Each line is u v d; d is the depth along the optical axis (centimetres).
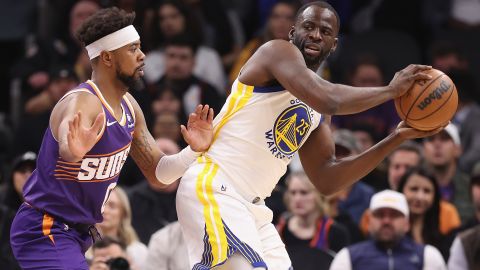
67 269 934
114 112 945
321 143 1012
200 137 960
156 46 1906
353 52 2017
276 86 945
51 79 1766
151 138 1013
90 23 941
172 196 1501
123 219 1367
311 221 1440
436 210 1473
